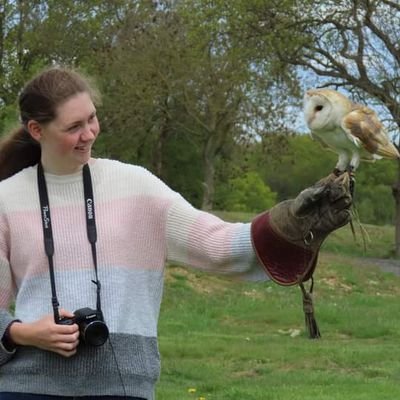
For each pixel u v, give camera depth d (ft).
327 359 34.83
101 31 112.98
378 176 161.07
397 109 77.20
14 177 10.73
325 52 84.69
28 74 91.91
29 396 10.10
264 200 199.72
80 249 10.26
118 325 10.09
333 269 71.56
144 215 10.54
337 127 8.79
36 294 10.25
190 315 50.83
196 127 117.19
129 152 124.67
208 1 84.48
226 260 10.02
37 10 108.58
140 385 10.18
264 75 92.94
